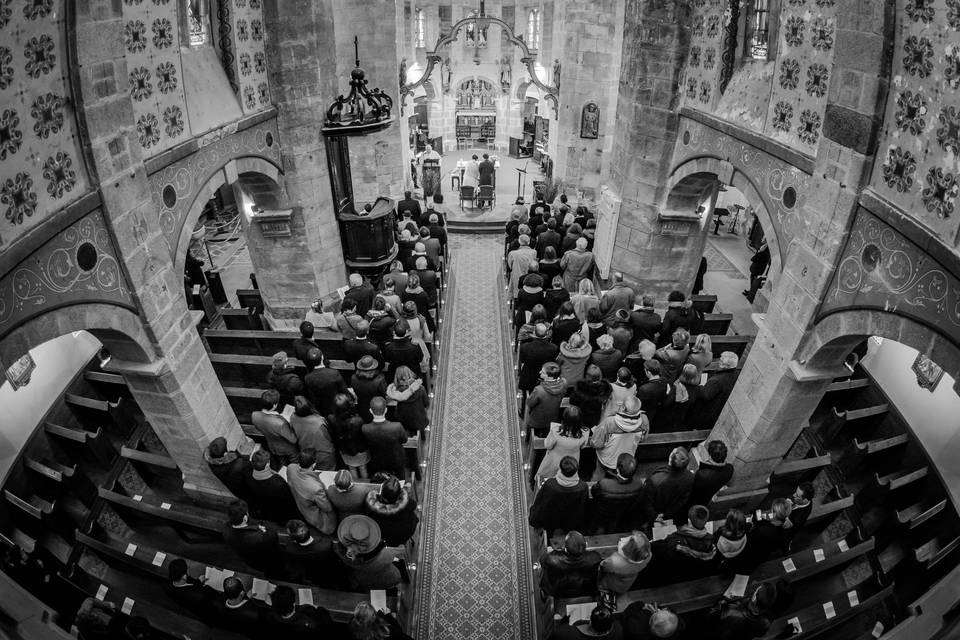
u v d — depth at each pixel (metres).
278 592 5.21
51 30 4.96
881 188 5.46
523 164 25.84
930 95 4.76
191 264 12.73
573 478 6.05
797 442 9.82
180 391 7.15
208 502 8.23
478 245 17.42
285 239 11.71
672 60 10.48
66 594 6.34
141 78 6.94
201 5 8.61
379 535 5.87
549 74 23.72
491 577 7.30
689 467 7.77
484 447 9.27
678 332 8.41
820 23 6.57
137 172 6.26
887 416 9.40
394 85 18.12
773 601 4.95
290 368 8.30
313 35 10.30
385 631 4.91
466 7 24.66
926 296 4.84
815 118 6.76
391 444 7.07
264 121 10.18
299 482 6.32
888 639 3.94
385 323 9.15
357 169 18.89
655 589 6.01
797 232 7.03
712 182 10.97
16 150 4.69
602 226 13.27
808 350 6.63
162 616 5.93
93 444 8.64
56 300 5.22
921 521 7.46
